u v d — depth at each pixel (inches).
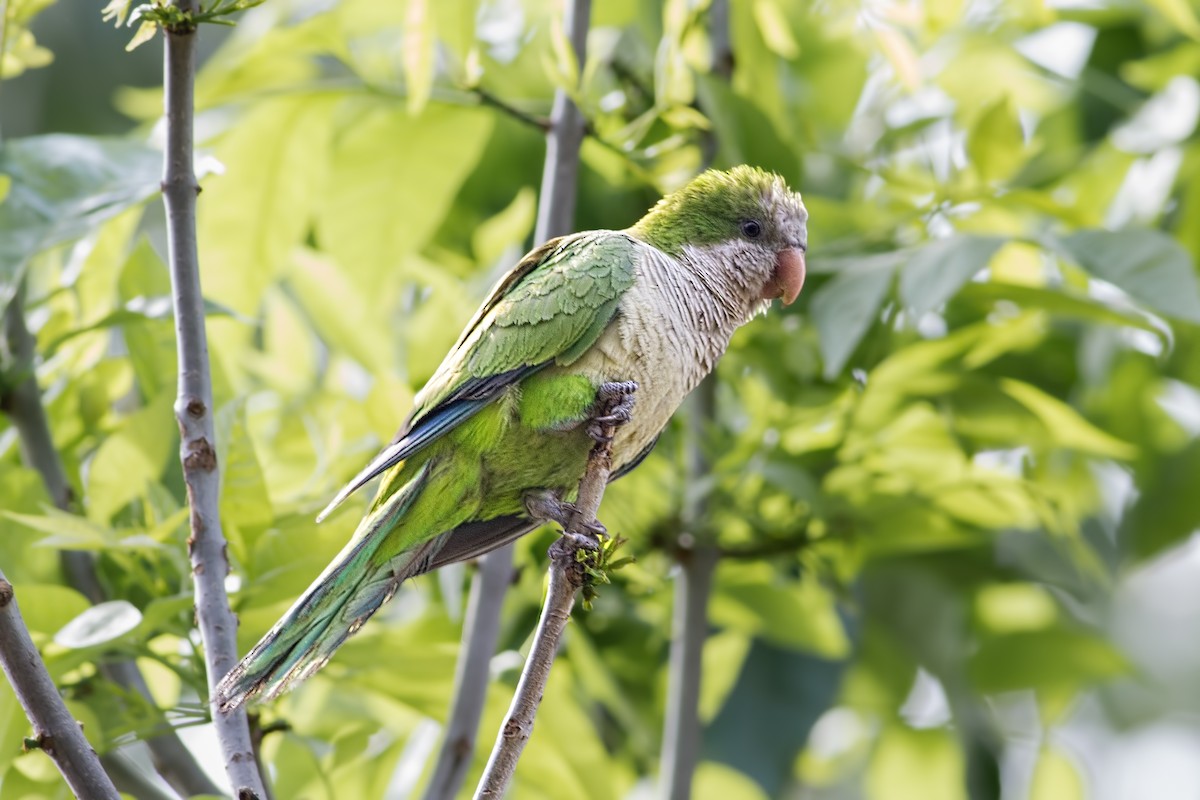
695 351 347.9
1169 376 470.3
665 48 397.1
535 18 462.3
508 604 426.0
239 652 322.0
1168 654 701.3
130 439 353.4
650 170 423.8
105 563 359.3
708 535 405.1
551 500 334.6
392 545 323.0
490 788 253.9
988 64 496.1
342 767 390.9
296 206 433.4
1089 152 491.5
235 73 428.1
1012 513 428.5
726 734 463.8
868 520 419.2
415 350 435.5
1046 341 458.6
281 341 455.5
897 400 425.7
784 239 368.2
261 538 324.5
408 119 432.5
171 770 352.8
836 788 625.9
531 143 468.4
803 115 466.9
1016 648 482.0
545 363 327.0
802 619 443.5
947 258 365.7
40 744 247.1
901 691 484.4
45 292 422.0
